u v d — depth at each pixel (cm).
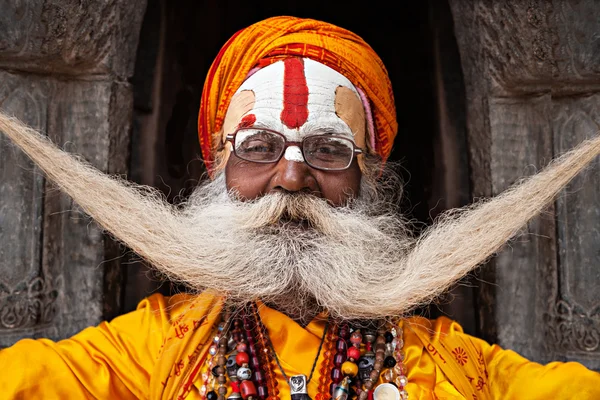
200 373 118
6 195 140
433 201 169
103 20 142
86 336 126
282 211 118
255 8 188
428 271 120
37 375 115
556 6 140
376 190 136
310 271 116
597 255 145
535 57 143
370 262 123
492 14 145
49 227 144
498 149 149
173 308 133
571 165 123
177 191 169
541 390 125
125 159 151
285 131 120
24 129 122
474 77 154
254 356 116
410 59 175
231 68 130
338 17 190
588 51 141
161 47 165
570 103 149
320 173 121
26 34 136
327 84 124
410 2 174
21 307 139
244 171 122
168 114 167
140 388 121
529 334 147
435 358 122
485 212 124
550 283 147
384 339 120
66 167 124
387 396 114
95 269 145
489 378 131
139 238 123
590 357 144
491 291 150
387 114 134
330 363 117
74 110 146
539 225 148
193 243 123
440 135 166
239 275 118
